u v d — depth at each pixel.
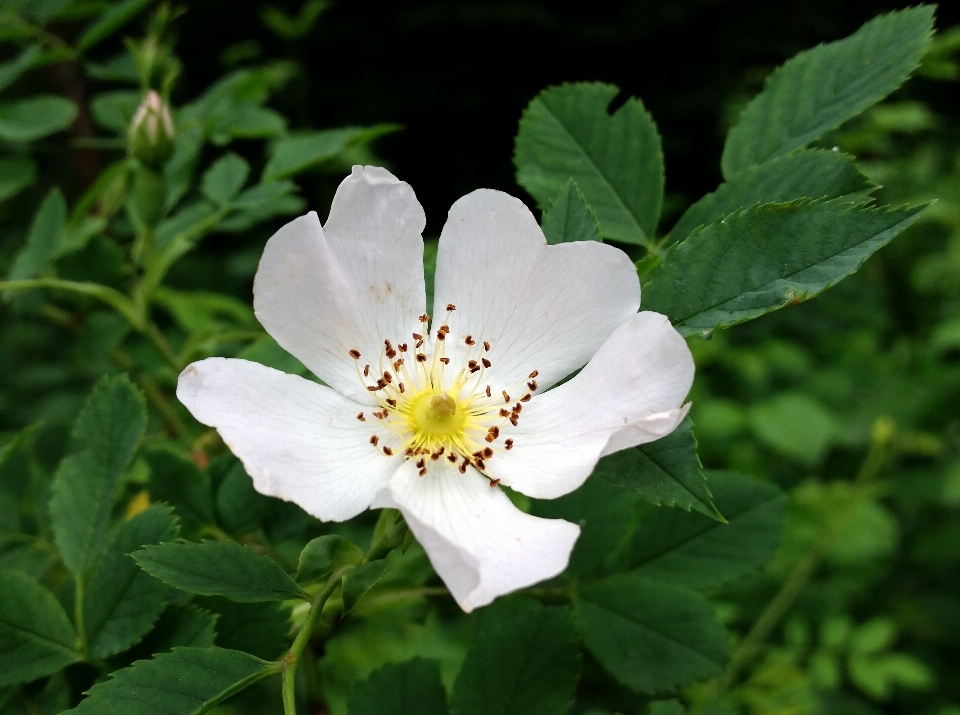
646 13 0.52
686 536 0.11
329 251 0.09
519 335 0.10
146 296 0.14
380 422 0.10
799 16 0.53
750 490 0.11
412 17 0.49
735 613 0.19
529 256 0.10
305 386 0.10
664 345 0.09
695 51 0.53
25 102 0.15
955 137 0.46
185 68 0.43
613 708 0.21
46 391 0.25
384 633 0.20
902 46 0.11
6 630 0.09
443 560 0.08
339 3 0.49
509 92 0.53
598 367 0.09
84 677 0.09
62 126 0.15
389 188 0.10
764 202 0.10
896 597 0.30
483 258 0.10
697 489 0.08
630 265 0.09
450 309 0.10
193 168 0.16
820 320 0.37
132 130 0.14
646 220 0.11
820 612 0.25
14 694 0.11
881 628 0.21
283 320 0.10
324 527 0.15
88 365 0.16
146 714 0.08
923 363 0.33
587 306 0.10
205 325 0.16
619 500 0.11
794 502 0.24
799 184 0.10
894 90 0.11
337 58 0.51
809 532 0.24
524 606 0.11
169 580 0.08
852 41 0.11
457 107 0.52
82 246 0.14
